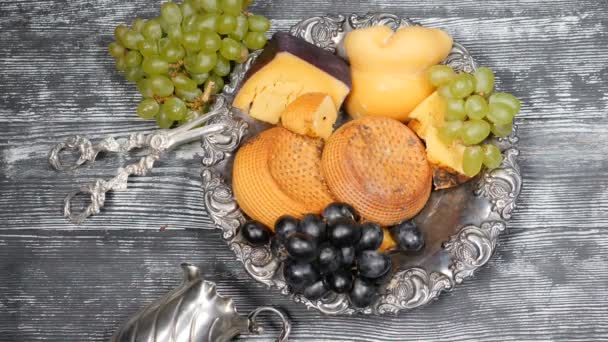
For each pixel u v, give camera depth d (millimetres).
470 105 1050
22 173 1181
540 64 1174
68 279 1156
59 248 1163
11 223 1170
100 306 1151
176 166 1165
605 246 1131
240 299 1130
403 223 1057
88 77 1201
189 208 1159
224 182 1095
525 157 1149
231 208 1086
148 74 1133
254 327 1088
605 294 1124
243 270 1136
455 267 1062
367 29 1078
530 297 1124
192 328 1045
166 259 1151
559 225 1136
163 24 1113
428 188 1071
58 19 1215
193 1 1113
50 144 1188
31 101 1198
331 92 1082
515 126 1096
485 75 1065
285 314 1125
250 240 1050
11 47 1211
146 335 1043
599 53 1175
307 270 995
